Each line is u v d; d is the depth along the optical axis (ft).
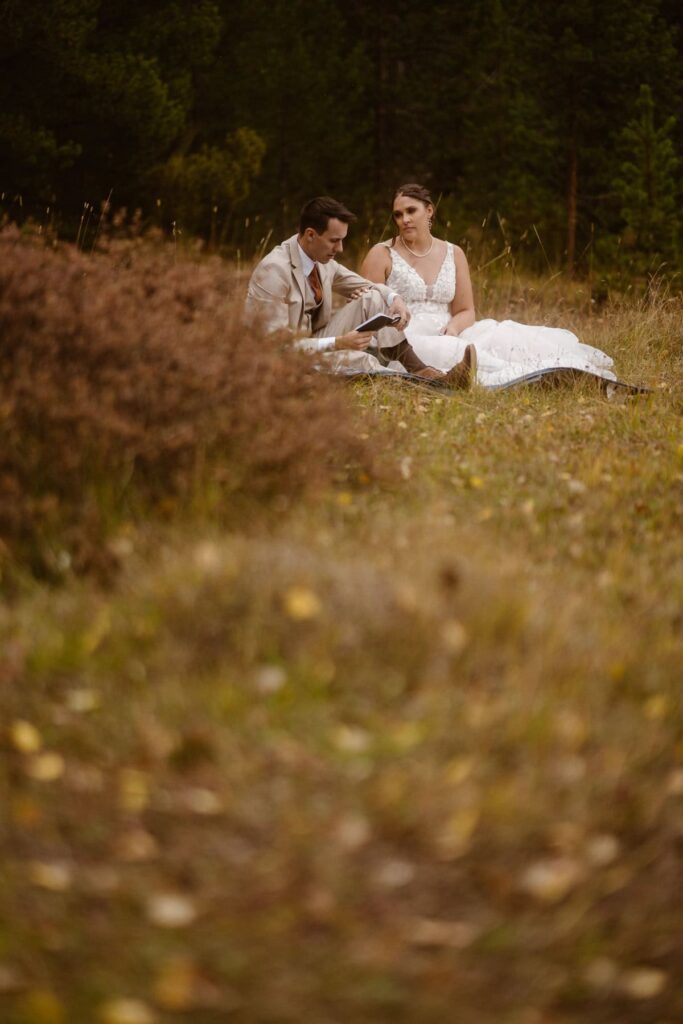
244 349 14.40
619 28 50.80
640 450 16.97
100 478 12.07
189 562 10.35
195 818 7.63
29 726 8.54
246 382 13.57
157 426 12.58
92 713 8.71
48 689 9.07
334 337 20.42
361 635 9.06
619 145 41.83
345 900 7.06
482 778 7.88
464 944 6.84
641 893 7.39
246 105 47.16
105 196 38.32
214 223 43.16
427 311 23.68
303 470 13.12
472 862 7.36
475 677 8.94
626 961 6.93
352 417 16.12
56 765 8.17
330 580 9.69
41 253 14.39
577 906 7.17
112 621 9.66
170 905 6.92
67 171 37.78
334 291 22.18
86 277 14.46
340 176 50.55
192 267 16.12
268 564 9.95
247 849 7.36
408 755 8.02
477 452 16.42
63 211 38.11
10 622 10.12
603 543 12.89
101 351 12.82
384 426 17.03
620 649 9.68
